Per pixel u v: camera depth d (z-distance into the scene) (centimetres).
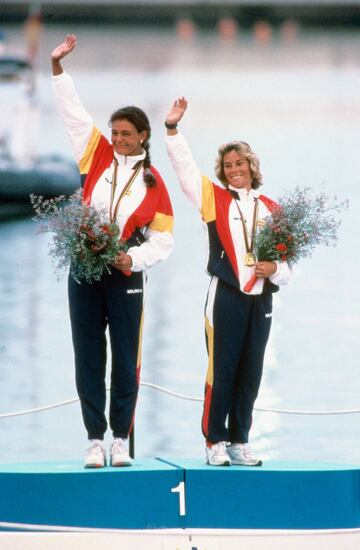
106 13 14825
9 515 1748
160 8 15012
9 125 7138
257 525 1772
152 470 1759
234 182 1856
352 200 6756
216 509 1767
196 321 4184
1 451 2673
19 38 12556
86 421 1819
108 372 3105
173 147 1828
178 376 3388
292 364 3619
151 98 10325
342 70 12275
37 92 8156
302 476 1778
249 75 11869
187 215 6594
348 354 3762
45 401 3142
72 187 6869
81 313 1809
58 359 3622
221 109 10238
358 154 8475
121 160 1833
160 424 2897
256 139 9006
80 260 1762
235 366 1836
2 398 3158
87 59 12538
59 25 14575
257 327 1839
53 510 1742
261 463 1841
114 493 1750
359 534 1795
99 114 9256
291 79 11756
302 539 1772
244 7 15150
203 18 15175
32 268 5228
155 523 1759
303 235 1836
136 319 1817
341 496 1788
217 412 1828
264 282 1834
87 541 1738
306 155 8400
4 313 4319
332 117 10150
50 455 2642
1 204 6781
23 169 6800
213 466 1802
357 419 3020
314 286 4953
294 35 14462
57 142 8412
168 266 5275
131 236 1812
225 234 1831
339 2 15100
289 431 2908
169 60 12569
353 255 5644
